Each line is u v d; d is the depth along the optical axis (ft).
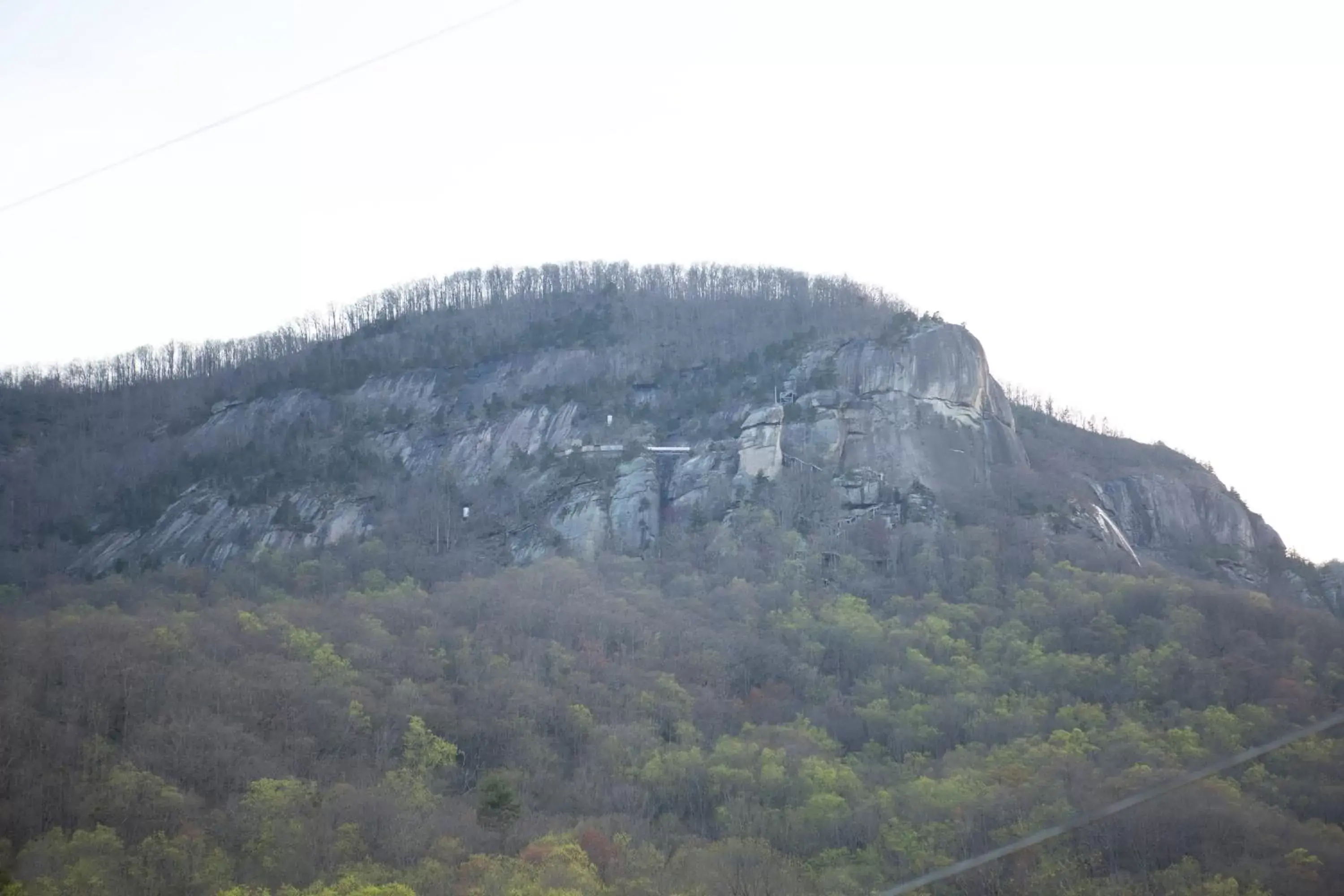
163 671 559.38
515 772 509.76
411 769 506.07
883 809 465.06
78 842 418.10
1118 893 393.50
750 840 448.65
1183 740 497.05
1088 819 424.87
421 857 431.84
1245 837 415.64
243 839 431.43
